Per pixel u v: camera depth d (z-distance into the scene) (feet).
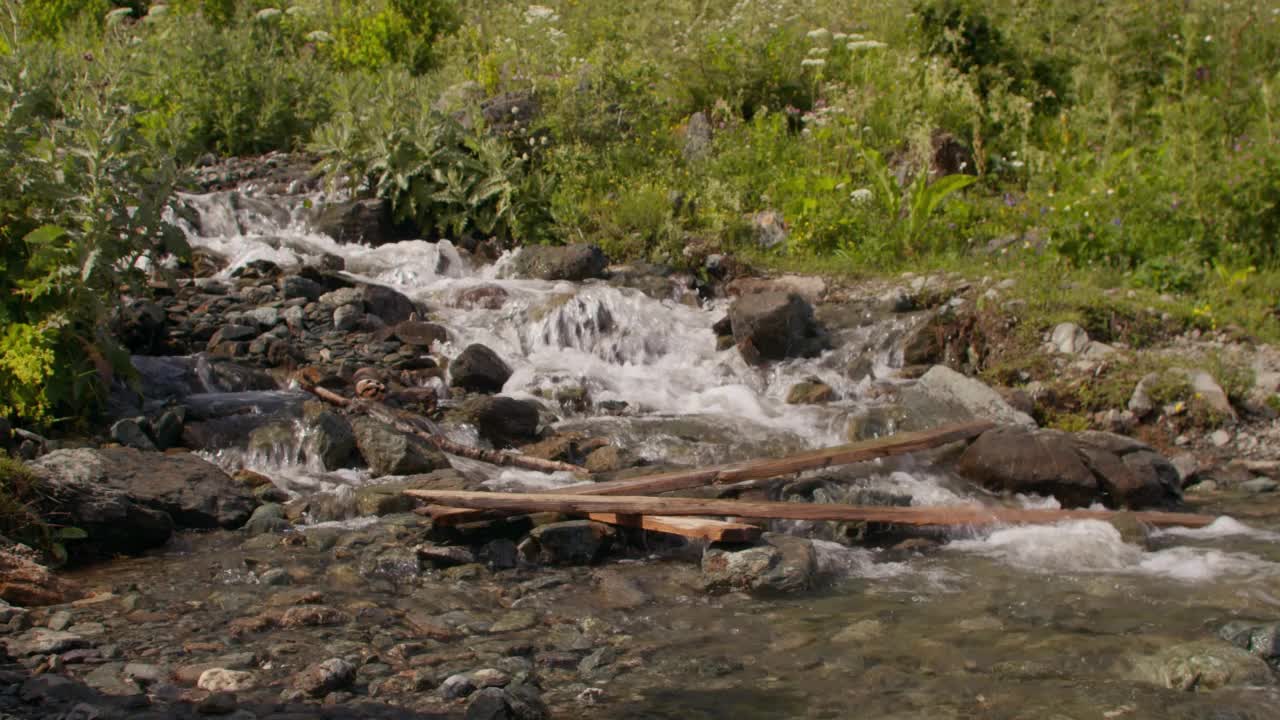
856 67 46.52
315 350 26.63
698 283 34.06
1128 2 47.14
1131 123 43.21
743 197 38.93
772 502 18.67
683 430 24.32
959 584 16.29
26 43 24.77
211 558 16.89
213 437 21.49
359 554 16.93
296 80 49.19
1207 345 28.22
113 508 17.17
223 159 45.27
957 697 11.98
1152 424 25.73
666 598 15.67
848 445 21.83
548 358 28.86
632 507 17.94
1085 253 33.24
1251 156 33.81
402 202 36.94
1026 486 21.43
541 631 14.15
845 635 14.01
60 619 13.87
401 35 57.72
